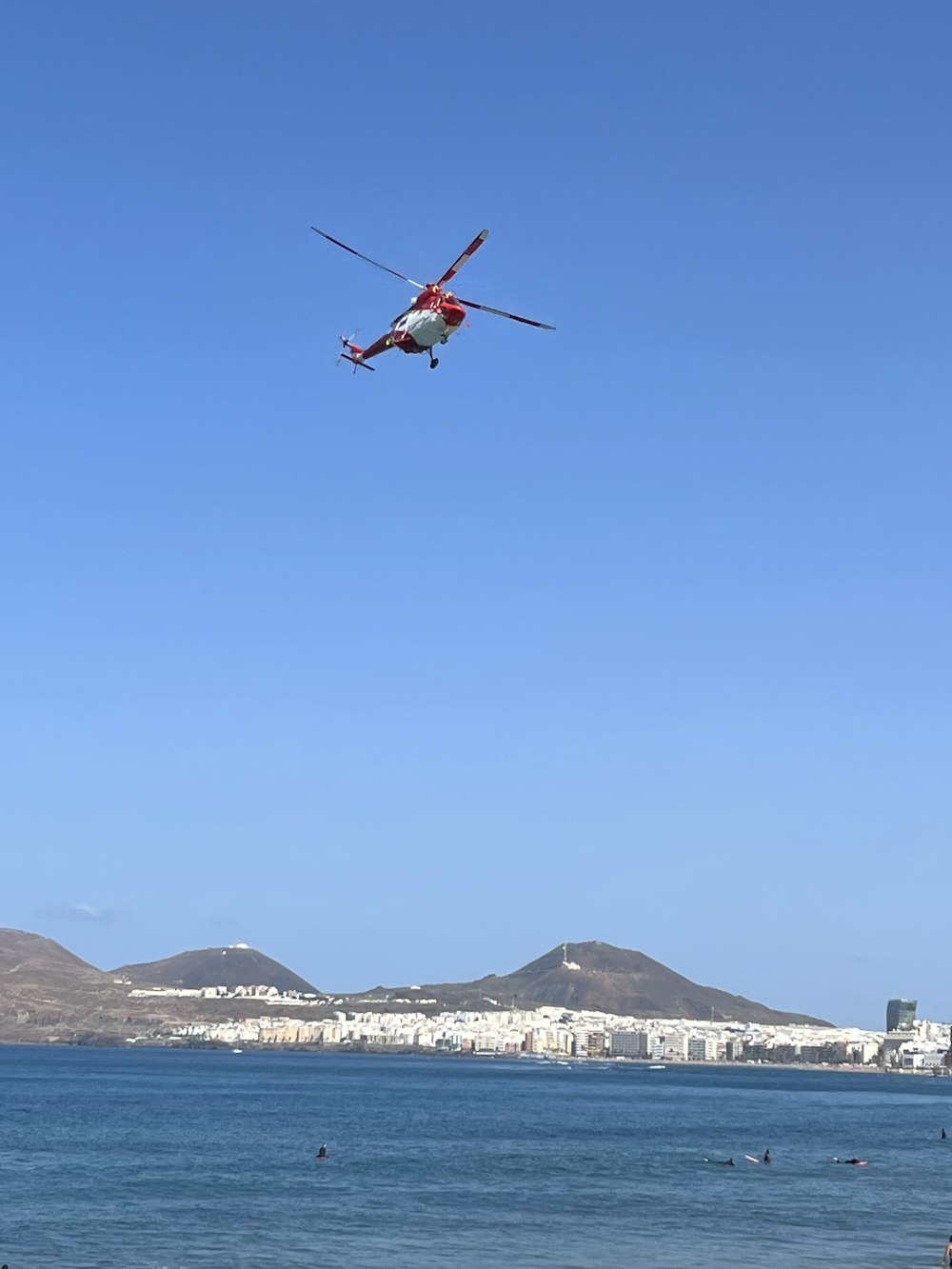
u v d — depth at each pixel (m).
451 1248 100.44
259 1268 92.31
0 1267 91.56
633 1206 123.06
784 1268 95.12
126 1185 132.12
